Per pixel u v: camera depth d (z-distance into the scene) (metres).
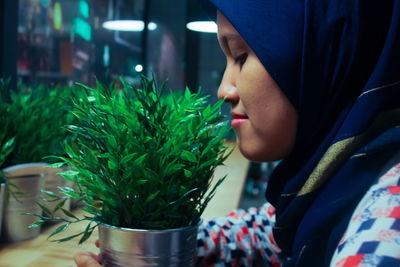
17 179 0.74
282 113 0.54
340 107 0.54
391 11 0.51
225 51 0.59
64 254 0.71
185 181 0.51
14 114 0.81
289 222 0.56
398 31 0.46
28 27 1.57
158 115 0.50
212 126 0.53
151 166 0.49
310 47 0.52
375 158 0.46
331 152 0.49
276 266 0.74
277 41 0.52
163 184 0.49
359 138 0.47
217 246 0.72
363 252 0.35
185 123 0.52
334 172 0.50
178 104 0.56
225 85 0.58
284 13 0.52
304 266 0.50
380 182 0.42
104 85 0.57
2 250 0.73
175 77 4.52
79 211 0.97
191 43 4.29
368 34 0.51
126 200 0.50
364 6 0.50
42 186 0.80
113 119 0.51
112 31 2.99
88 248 0.74
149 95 0.53
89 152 0.51
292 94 0.53
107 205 0.51
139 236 0.50
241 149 0.58
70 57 1.93
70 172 0.50
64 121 0.91
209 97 0.60
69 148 0.51
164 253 0.51
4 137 0.80
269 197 0.65
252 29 0.52
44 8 1.77
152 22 4.54
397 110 0.48
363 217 0.39
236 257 0.72
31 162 0.84
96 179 0.49
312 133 0.56
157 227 0.51
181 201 0.50
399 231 0.36
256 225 0.77
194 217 0.55
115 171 0.49
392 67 0.46
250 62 0.54
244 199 3.49
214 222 0.76
